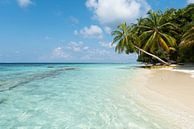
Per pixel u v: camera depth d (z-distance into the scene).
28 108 8.38
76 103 9.18
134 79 18.58
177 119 6.59
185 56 36.69
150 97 10.00
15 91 12.48
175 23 40.62
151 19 39.59
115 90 12.46
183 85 13.45
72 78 20.86
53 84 15.84
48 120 6.86
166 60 42.84
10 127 6.23
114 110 7.93
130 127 6.10
